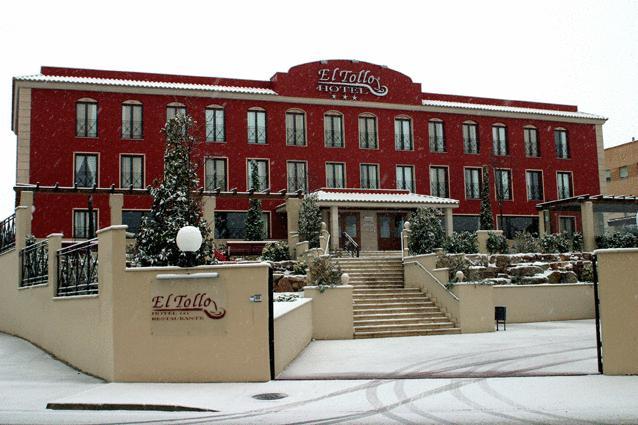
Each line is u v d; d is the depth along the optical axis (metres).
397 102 39.38
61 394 10.88
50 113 32.78
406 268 23.11
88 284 13.58
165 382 11.46
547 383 10.59
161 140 34.38
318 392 10.45
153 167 34.12
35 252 18.22
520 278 24.67
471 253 26.73
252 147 36.25
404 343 17.06
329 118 38.22
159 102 34.72
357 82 38.62
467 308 19.72
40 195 32.25
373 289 21.98
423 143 39.88
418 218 26.62
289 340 13.63
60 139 32.78
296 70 37.50
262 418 8.72
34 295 17.94
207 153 35.12
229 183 35.56
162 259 16.84
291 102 37.31
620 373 11.02
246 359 11.45
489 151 41.25
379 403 9.52
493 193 40.84
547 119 42.72
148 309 11.66
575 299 24.45
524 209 41.47
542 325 22.06
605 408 8.74
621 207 34.81
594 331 19.34
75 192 24.44
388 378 11.57
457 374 11.77
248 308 11.52
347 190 35.41
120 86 33.75
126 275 11.80
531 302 23.72
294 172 37.19
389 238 35.38
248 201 35.66
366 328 19.12
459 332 19.48
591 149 43.75
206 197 26.16
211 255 18.11
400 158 39.22
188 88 34.97
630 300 11.02
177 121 18.48
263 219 35.69
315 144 37.56
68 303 14.68
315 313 18.59
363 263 23.81
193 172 18.47
